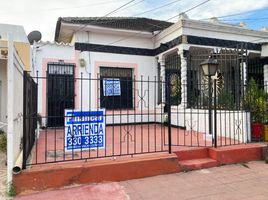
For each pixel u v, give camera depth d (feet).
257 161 19.84
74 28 33.83
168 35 34.30
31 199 13.17
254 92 22.94
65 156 17.46
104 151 18.89
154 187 14.92
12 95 14.01
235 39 34.60
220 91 24.82
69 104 33.12
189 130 29.09
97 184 15.21
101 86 34.55
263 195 13.70
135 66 36.96
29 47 26.76
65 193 13.96
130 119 36.04
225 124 23.17
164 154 17.67
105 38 35.55
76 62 33.96
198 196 13.67
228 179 16.12
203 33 32.32
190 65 29.76
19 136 17.24
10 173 13.80
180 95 31.94
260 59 38.86
